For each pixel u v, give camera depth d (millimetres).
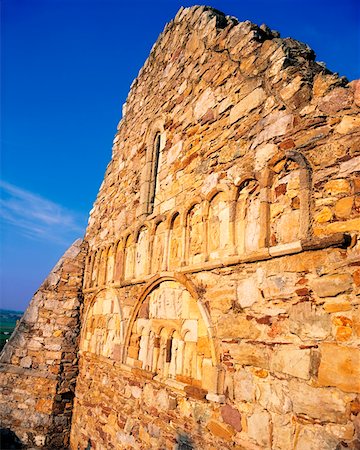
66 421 7922
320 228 3240
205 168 4957
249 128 4293
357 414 2672
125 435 5578
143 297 5922
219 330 4070
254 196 4016
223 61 5031
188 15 6285
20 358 8203
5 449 7285
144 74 8078
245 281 3867
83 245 9203
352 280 2914
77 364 8305
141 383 5480
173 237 5438
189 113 5676
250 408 3490
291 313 3293
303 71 3793
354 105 3297
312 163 3451
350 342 2820
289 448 3041
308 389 3006
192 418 4211
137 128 7797
